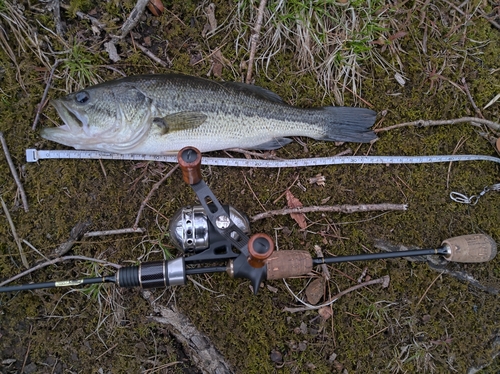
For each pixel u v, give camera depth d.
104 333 0.42
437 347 0.44
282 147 0.44
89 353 0.42
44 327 0.41
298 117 0.43
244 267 0.35
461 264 0.45
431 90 0.46
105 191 0.43
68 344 0.41
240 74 0.45
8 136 0.42
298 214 0.44
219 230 0.35
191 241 0.38
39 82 0.43
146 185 0.43
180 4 0.44
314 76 0.45
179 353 0.42
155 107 0.40
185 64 0.44
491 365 0.45
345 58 0.45
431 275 0.44
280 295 0.43
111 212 0.43
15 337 0.41
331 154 0.45
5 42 0.42
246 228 0.40
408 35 0.46
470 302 0.45
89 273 0.42
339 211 0.44
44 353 0.41
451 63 0.46
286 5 0.44
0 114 0.42
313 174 0.45
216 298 0.42
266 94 0.43
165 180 0.43
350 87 0.45
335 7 0.45
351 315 0.44
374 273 0.44
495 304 0.45
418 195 0.45
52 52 0.43
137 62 0.44
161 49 0.44
